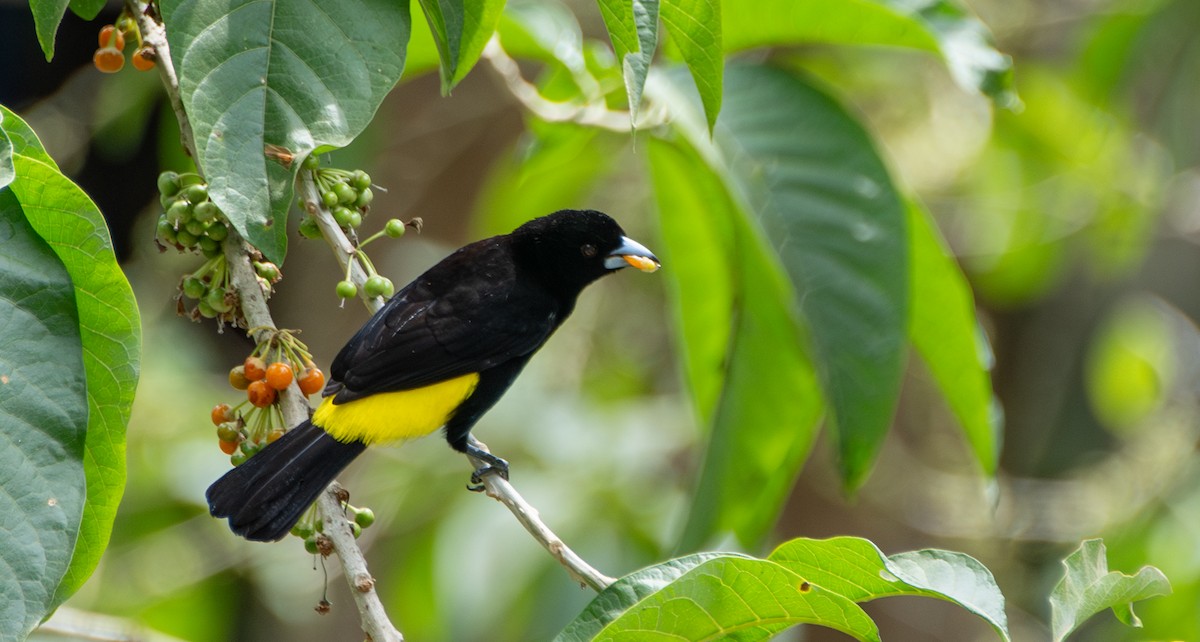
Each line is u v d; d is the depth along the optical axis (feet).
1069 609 19.24
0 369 17.71
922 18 32.83
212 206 20.97
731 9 33.19
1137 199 60.18
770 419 34.99
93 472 19.36
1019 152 60.70
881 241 31.73
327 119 18.65
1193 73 50.62
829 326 31.50
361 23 19.10
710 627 19.10
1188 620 44.65
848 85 58.70
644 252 31.73
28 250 18.26
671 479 50.78
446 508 45.01
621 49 18.47
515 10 32.63
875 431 31.40
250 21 18.78
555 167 41.88
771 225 31.99
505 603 41.09
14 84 56.34
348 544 21.52
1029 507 60.18
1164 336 59.52
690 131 31.07
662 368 62.39
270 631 54.85
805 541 18.67
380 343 26.63
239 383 21.72
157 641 32.27
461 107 51.24
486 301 28.84
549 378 59.06
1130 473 58.29
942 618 62.90
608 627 18.67
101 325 18.92
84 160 53.57
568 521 43.14
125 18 23.99
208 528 48.91
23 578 17.04
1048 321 75.31
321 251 49.57
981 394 34.58
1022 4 63.77
